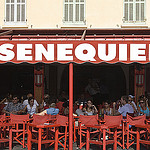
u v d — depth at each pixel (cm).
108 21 1413
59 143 855
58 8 1426
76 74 1638
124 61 696
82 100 1308
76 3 1425
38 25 1425
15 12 1430
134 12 1415
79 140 917
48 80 1598
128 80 1587
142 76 1281
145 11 1410
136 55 694
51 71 1605
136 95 1277
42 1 1430
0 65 1603
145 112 947
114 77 1617
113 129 861
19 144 870
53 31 1129
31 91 1608
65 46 704
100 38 1017
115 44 697
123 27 1401
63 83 1623
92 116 827
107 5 1420
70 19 1425
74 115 959
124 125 841
